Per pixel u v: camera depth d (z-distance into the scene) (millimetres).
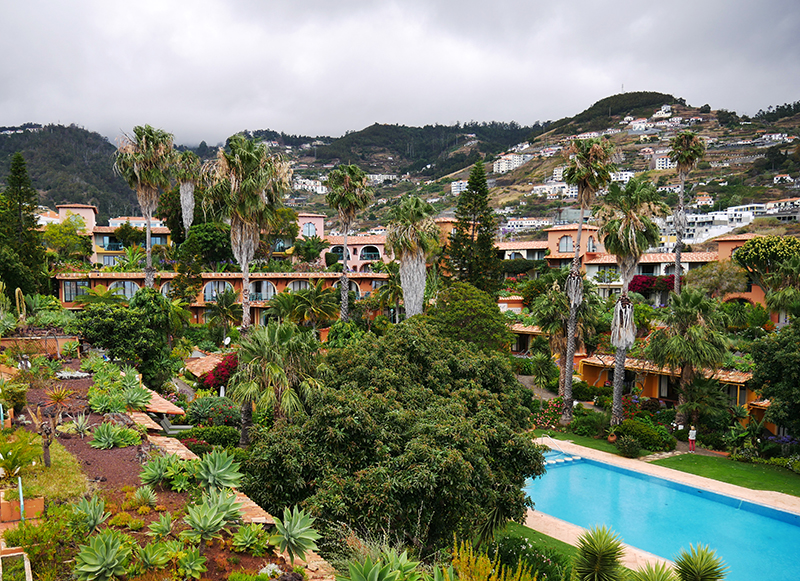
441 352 19344
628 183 29359
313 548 9188
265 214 30766
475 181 43406
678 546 17938
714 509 21109
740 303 48188
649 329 41000
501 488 14352
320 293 42125
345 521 11422
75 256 67750
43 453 12039
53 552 7852
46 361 21422
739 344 34531
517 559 12531
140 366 26609
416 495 11883
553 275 33750
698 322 29234
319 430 13391
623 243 28625
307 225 83000
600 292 58688
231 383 19188
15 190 44031
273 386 18453
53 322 28531
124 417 15914
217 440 20250
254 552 9000
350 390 15258
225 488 10789
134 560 8109
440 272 45844
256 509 10898
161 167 44219
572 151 30859
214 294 54406
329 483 11945
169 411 19656
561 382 35344
